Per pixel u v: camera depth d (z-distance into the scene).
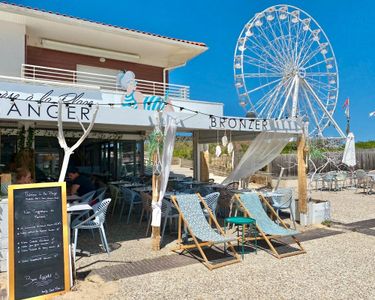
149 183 11.09
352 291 4.49
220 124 7.25
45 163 12.93
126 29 12.23
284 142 8.97
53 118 5.51
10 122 8.75
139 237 7.39
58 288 4.37
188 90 13.46
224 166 22.95
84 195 7.60
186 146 33.00
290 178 18.64
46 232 4.41
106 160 15.05
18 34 11.15
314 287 4.63
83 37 12.48
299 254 6.07
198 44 13.71
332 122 17.91
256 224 6.12
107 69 13.82
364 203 12.22
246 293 4.46
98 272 5.23
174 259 5.84
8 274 4.11
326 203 8.65
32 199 4.40
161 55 14.55
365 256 5.94
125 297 4.34
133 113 6.26
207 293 4.46
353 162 13.62
